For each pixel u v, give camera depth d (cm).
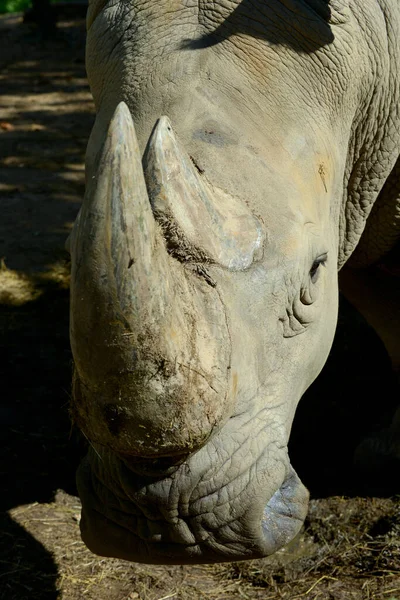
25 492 564
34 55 1986
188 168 288
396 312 576
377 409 632
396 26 444
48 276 877
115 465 314
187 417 276
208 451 310
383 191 492
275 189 335
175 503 312
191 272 288
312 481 561
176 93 345
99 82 386
